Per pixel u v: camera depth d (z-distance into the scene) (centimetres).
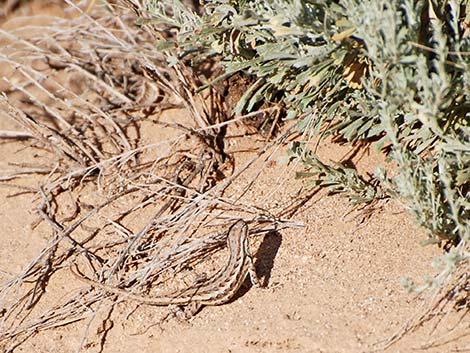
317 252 692
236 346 637
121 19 888
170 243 728
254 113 768
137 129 837
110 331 678
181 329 666
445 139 641
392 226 690
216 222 736
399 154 625
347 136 705
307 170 732
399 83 607
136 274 701
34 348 680
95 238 752
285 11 647
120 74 877
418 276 641
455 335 593
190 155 800
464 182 642
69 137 831
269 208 739
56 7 959
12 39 920
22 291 720
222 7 716
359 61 661
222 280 667
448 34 653
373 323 616
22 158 831
